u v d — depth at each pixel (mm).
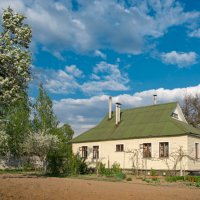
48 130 41344
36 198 14742
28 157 43062
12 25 23453
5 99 22922
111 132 42312
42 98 42625
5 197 14539
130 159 38562
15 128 40094
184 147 34562
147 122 40125
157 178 29266
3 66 22969
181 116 41906
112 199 15109
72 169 35156
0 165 43375
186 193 18156
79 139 44562
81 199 14883
